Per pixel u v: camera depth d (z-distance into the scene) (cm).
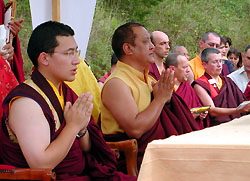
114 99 396
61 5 590
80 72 450
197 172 223
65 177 311
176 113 434
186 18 1557
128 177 337
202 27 1584
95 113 449
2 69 347
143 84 414
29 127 287
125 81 404
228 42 974
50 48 310
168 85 393
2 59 353
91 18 605
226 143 220
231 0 1842
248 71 672
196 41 1532
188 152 225
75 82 443
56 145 289
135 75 414
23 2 1215
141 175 227
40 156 282
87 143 346
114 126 405
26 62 1077
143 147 398
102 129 417
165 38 614
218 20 1678
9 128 300
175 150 227
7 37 472
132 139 374
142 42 413
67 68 314
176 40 1487
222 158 218
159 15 1516
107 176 337
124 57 418
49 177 269
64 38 313
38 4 572
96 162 342
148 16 1480
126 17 1407
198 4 1695
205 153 221
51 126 301
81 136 330
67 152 295
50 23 317
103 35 1270
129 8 1427
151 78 451
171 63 562
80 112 302
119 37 418
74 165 320
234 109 565
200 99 585
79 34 604
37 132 287
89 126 349
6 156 304
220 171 219
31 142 284
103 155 353
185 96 550
